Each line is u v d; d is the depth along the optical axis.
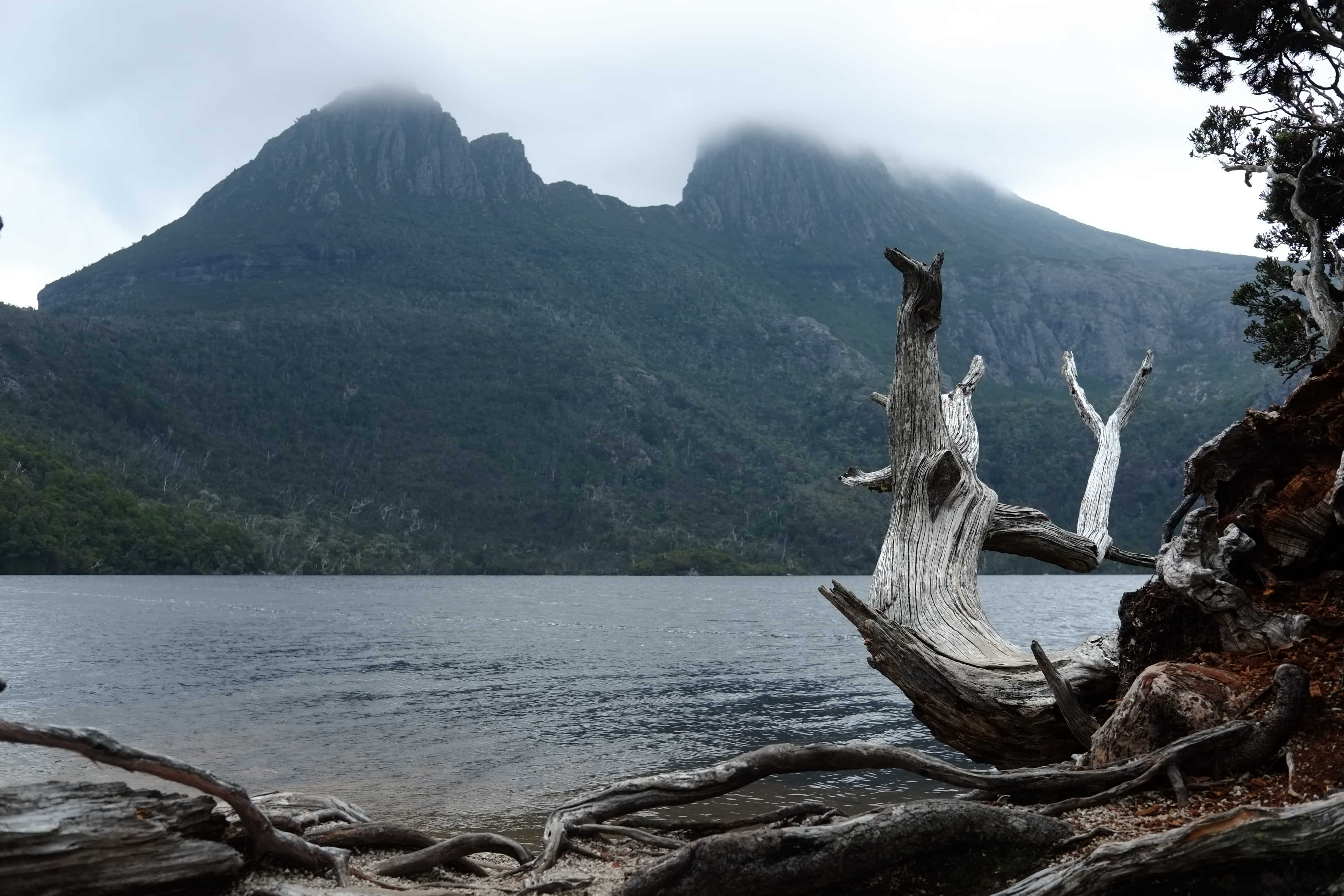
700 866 3.76
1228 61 13.61
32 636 41.09
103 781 3.58
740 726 18.23
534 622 59.38
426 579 173.00
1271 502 5.62
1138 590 5.91
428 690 24.72
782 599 100.56
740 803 10.13
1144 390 9.16
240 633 45.69
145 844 3.42
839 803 10.16
